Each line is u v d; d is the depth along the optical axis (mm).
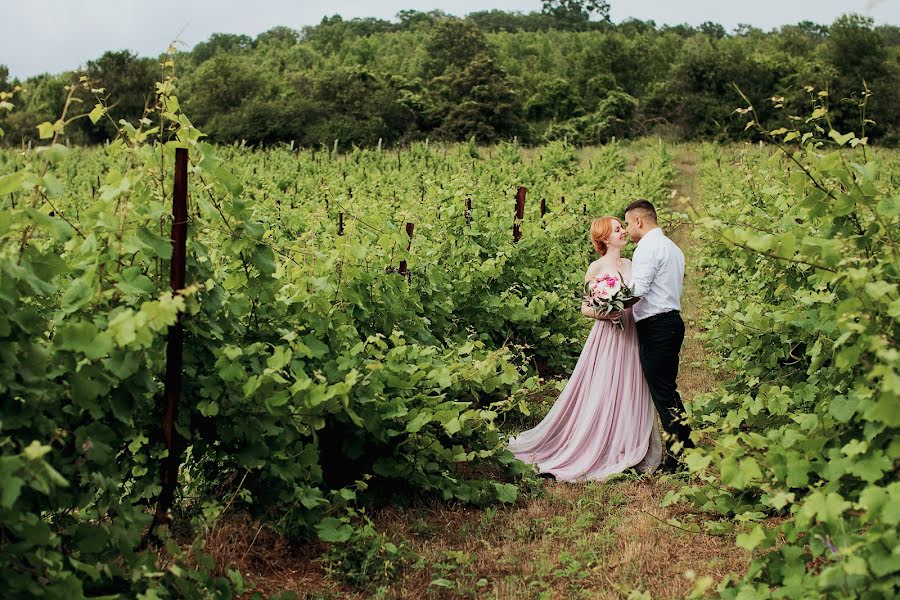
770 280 6137
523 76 77688
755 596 3020
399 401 4512
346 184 19141
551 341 7945
